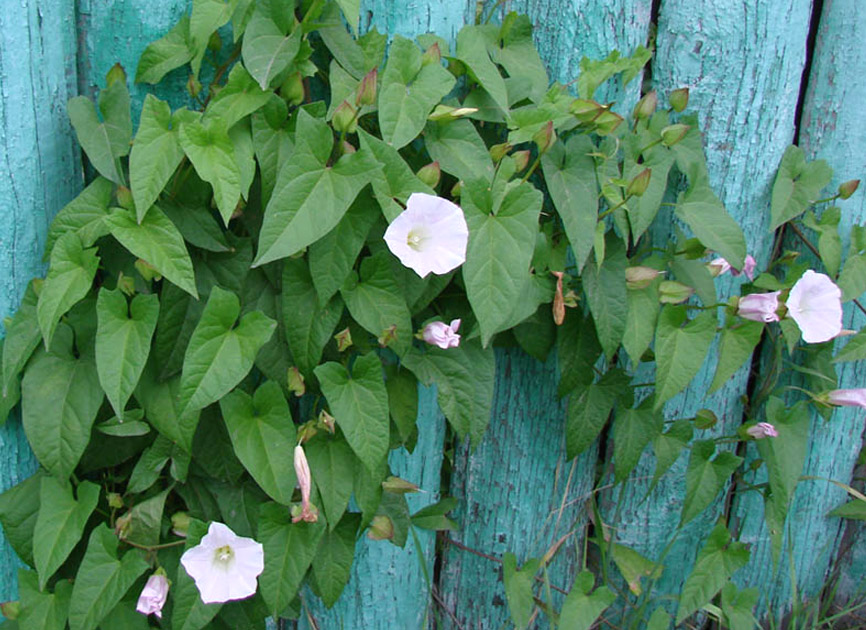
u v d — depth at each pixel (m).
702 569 0.74
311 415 0.65
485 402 0.65
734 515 0.82
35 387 0.59
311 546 0.63
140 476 0.62
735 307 0.67
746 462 0.80
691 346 0.66
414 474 0.72
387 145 0.56
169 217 0.59
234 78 0.57
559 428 0.75
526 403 0.74
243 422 0.60
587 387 0.70
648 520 0.80
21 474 0.63
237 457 0.63
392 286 0.60
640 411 0.71
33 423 0.58
